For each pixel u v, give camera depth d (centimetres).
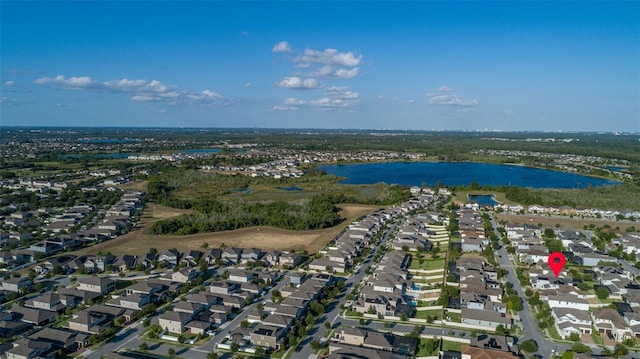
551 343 11231
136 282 15275
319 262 16750
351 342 11112
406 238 19862
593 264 17225
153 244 19738
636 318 11625
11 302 13425
